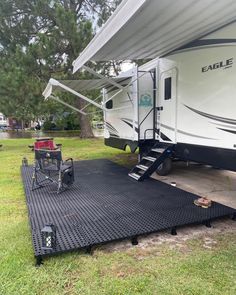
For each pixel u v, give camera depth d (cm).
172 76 554
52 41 1016
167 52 557
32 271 251
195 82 484
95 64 1084
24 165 711
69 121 2267
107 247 295
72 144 1242
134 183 534
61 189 482
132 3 302
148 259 270
